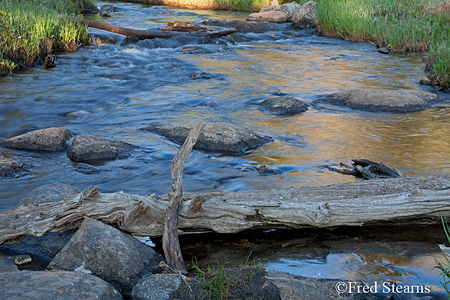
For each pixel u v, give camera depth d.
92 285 3.12
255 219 4.19
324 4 20.97
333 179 5.57
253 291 3.11
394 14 19.41
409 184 4.56
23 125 7.93
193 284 3.19
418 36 16.47
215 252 3.95
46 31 13.76
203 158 6.41
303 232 4.32
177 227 3.84
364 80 11.75
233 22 19.73
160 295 3.17
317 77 12.06
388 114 8.77
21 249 3.92
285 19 22.02
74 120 8.23
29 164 6.00
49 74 11.63
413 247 3.99
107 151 6.39
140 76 11.71
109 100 9.55
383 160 6.26
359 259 3.79
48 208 4.09
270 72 12.59
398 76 12.30
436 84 11.09
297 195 4.39
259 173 5.84
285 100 9.03
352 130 7.73
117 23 19.53
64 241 3.97
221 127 7.01
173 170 4.23
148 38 16.17
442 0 19.55
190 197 4.24
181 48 15.66
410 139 7.23
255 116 8.57
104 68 12.57
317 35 20.22
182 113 8.69
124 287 3.43
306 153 6.60
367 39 18.53
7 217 4.02
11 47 12.09
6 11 13.60
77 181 5.54
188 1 27.66
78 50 14.48
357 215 4.22
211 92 10.32
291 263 3.73
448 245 4.02
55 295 2.92
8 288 2.96
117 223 4.07
